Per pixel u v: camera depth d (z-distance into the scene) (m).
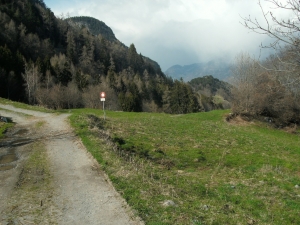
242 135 27.56
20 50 85.94
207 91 148.12
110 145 16.14
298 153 22.72
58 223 7.55
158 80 120.50
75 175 11.34
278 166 17.23
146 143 19.97
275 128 40.62
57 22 124.94
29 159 13.58
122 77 102.50
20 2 107.44
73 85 68.56
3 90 60.62
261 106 41.66
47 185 10.27
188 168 16.23
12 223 7.49
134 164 13.24
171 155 18.27
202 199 10.08
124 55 141.88
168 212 7.97
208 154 19.16
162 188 10.10
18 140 17.78
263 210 9.44
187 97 91.50
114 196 9.20
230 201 10.31
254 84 41.25
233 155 19.33
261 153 20.70
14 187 10.05
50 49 101.25
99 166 12.32
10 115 28.81
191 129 27.09
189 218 7.67
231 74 45.78
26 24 101.12
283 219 8.80
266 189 11.68
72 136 18.17
